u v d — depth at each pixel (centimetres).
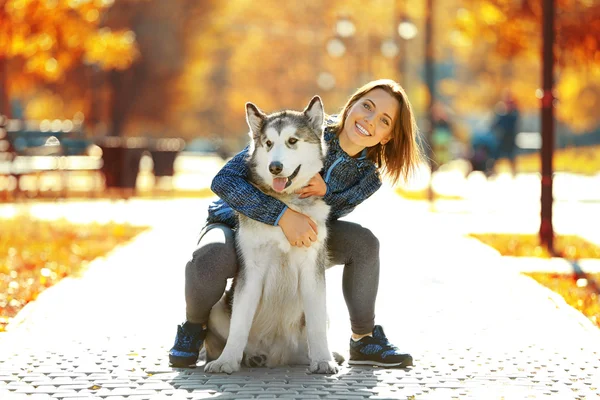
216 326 609
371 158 654
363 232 618
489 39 2175
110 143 2308
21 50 1855
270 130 584
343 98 6925
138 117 3997
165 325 748
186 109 4888
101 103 3659
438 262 1141
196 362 599
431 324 761
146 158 3831
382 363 606
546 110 1336
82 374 573
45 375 571
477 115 6694
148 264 1123
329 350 594
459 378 575
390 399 516
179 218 1728
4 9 1659
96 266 1105
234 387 539
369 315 618
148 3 3834
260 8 6862
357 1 5366
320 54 6894
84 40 2086
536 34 2073
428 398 521
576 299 891
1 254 1180
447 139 3150
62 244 1309
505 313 808
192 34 4084
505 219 1747
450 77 7919
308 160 589
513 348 668
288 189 589
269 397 516
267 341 605
